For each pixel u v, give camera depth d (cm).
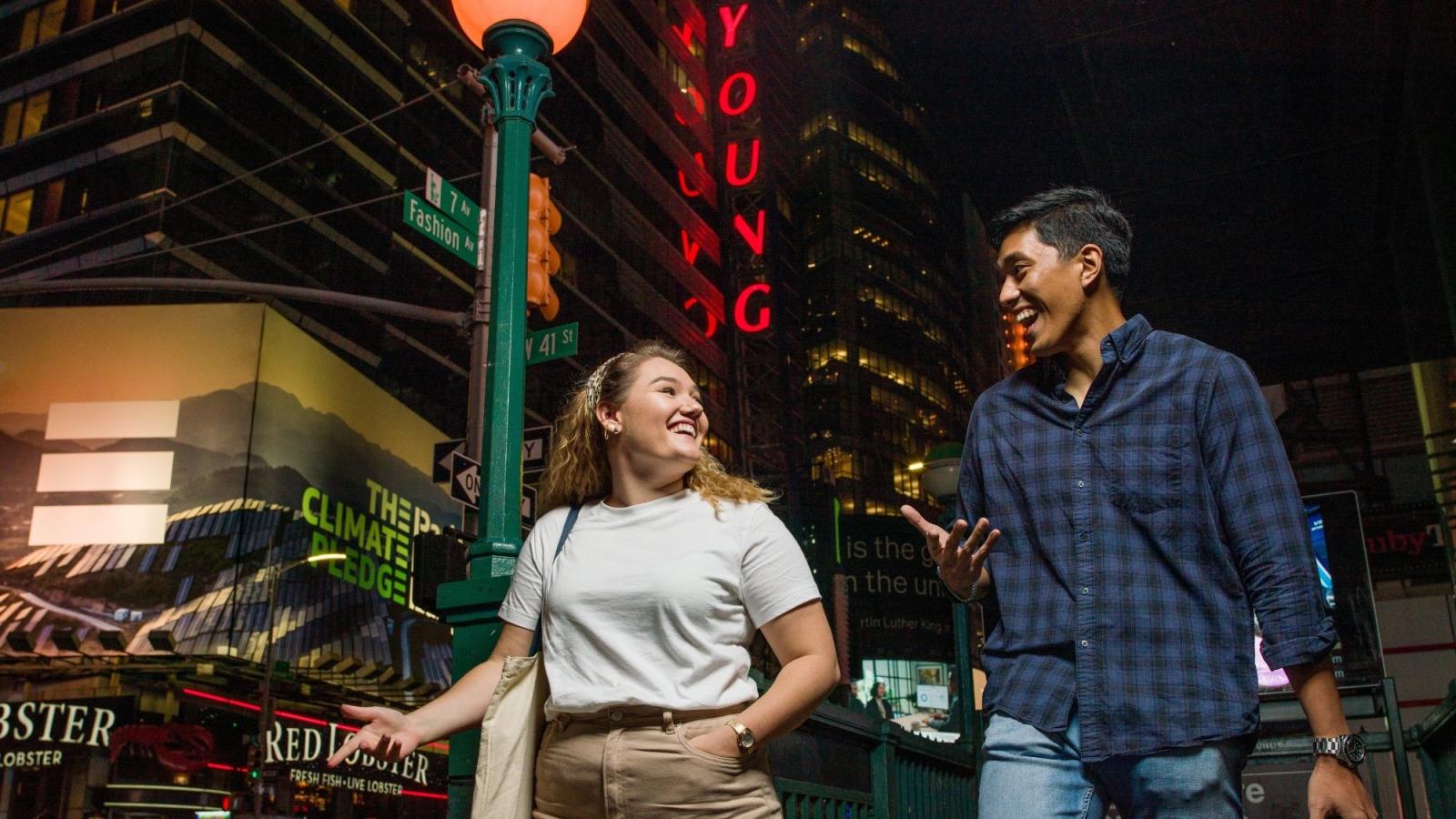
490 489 409
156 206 3256
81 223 3384
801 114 10712
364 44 4103
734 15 7350
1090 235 258
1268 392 1588
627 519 279
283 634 2961
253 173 3575
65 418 3086
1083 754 229
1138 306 1241
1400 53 852
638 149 6184
